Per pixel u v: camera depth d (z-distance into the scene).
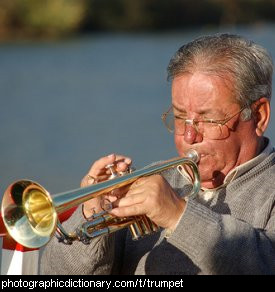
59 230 6.73
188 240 6.59
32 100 43.00
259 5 104.62
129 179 6.88
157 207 6.55
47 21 86.81
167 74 7.75
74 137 31.22
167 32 98.50
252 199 7.52
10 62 61.88
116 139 30.08
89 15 96.38
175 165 7.24
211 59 7.43
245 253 6.71
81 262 7.54
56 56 66.38
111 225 6.92
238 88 7.40
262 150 7.93
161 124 33.19
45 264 7.82
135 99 41.62
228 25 104.38
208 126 7.48
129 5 100.19
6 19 84.44
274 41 64.56
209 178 7.63
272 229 7.22
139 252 7.78
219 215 6.82
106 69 56.53
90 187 6.68
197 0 106.00
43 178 24.19
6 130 33.59
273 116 26.05
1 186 22.88
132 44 77.44
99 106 39.75
